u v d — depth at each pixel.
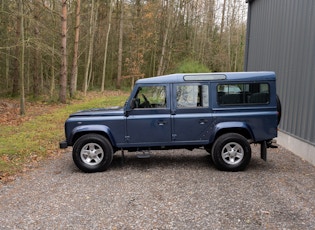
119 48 33.88
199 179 5.87
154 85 6.38
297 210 4.45
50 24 21.58
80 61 31.69
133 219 4.22
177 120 6.35
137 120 6.37
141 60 34.00
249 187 5.40
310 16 7.32
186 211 4.45
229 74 6.36
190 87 6.36
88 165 6.38
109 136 6.38
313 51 7.09
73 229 3.96
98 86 35.88
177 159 7.41
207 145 6.61
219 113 6.35
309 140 7.14
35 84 22.55
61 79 19.06
